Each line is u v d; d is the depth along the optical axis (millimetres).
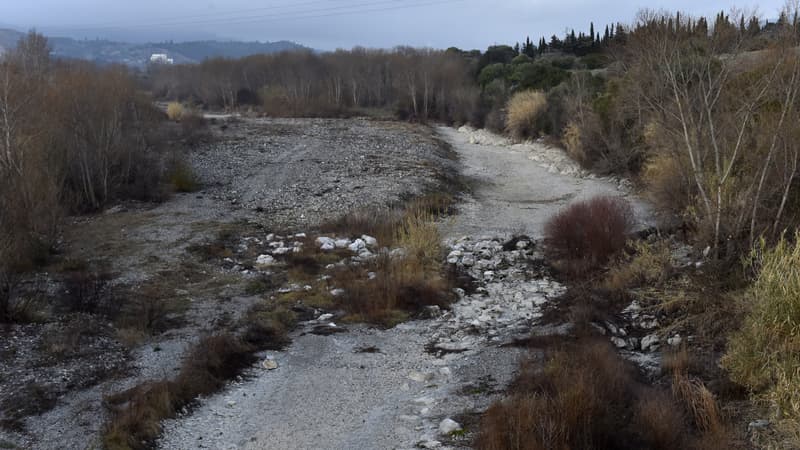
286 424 10914
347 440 10250
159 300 17359
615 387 10750
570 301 16281
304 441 10305
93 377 12555
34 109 27469
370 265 19719
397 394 11977
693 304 14297
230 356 13500
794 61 16469
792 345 10547
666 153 23953
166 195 30156
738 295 13625
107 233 24234
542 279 18906
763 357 10617
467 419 10516
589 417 9508
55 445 9953
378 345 14586
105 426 10375
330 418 11102
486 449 9180
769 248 14125
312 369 13250
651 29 19703
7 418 10766
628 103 29578
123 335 14617
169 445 10133
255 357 13781
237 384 12562
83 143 28688
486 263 20234
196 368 12625
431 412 11000
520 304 16891
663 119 20250
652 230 21188
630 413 10164
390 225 24266
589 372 11031
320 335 15070
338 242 22562
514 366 12492
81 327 14906
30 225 20859
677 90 18141
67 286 17391
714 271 15242
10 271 17500
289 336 15117
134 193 29781
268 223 25781
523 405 9977
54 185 24234
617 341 13719
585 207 20375
